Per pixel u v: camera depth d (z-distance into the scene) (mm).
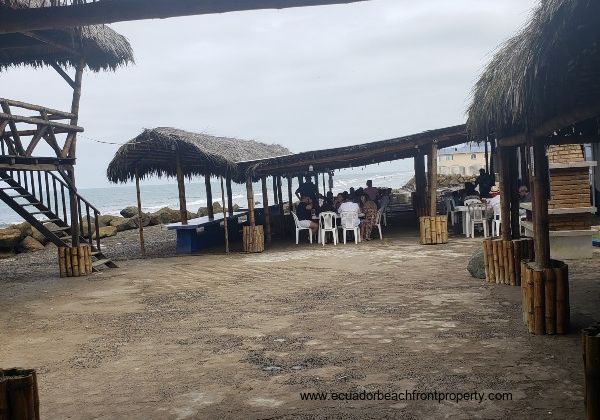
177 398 4730
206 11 3137
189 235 16953
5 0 3438
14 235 20281
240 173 16469
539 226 6102
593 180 16422
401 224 20938
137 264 14727
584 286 8117
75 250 13039
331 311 7738
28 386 3281
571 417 3871
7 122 10492
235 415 4293
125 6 3184
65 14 3227
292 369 5305
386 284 9578
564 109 5293
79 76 13070
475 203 15617
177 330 7227
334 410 4258
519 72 4867
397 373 4996
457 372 4922
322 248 15562
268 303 8617
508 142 7793
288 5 3059
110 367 5770
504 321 6582
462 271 10359
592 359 3311
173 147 15016
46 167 12359
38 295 10797
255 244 15656
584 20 3654
